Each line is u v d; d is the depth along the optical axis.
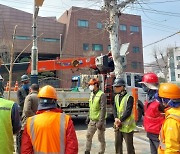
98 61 13.37
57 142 2.99
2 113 2.96
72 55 48.62
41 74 27.17
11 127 3.01
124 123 5.44
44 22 48.84
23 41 45.06
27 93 6.90
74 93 12.77
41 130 3.01
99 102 6.19
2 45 33.41
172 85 3.29
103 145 6.24
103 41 50.69
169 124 2.94
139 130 10.75
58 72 42.03
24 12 46.38
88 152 6.31
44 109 3.13
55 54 49.53
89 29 50.00
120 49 13.28
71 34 48.91
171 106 3.20
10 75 11.30
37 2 8.94
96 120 6.23
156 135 4.20
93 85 6.24
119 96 5.62
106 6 13.48
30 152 3.07
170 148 2.88
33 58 10.50
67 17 50.19
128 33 54.69
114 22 13.30
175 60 78.56
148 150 7.53
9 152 2.97
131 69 53.97
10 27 44.88
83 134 10.33
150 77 4.38
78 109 12.79
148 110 4.31
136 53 55.03
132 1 13.36
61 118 3.08
